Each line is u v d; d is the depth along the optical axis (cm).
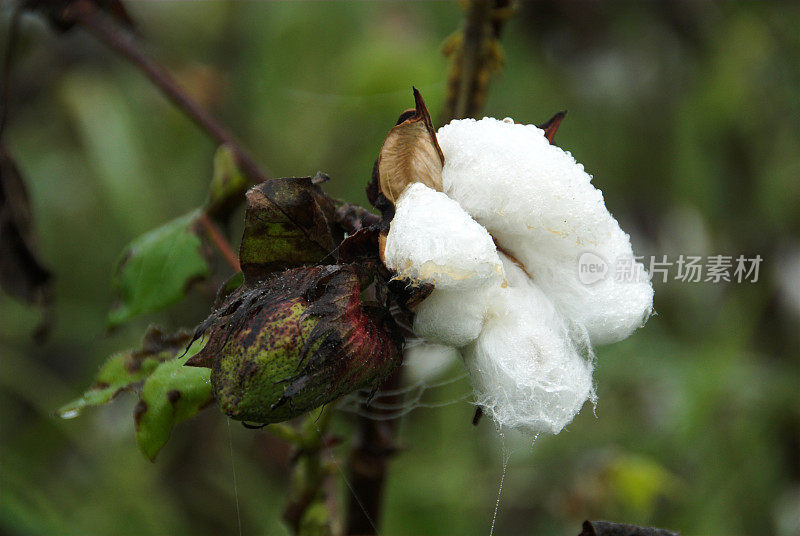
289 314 39
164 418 44
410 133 40
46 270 61
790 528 86
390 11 100
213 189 52
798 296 99
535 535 85
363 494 53
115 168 90
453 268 39
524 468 87
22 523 69
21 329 93
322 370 39
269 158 99
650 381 94
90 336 95
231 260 52
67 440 89
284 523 53
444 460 83
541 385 39
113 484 83
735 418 89
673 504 88
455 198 40
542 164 40
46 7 58
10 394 94
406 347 45
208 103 97
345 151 98
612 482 79
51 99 99
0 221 60
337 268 40
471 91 53
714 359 88
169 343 47
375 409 52
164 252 52
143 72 55
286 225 41
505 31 100
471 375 40
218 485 87
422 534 80
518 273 40
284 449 85
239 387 39
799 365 95
